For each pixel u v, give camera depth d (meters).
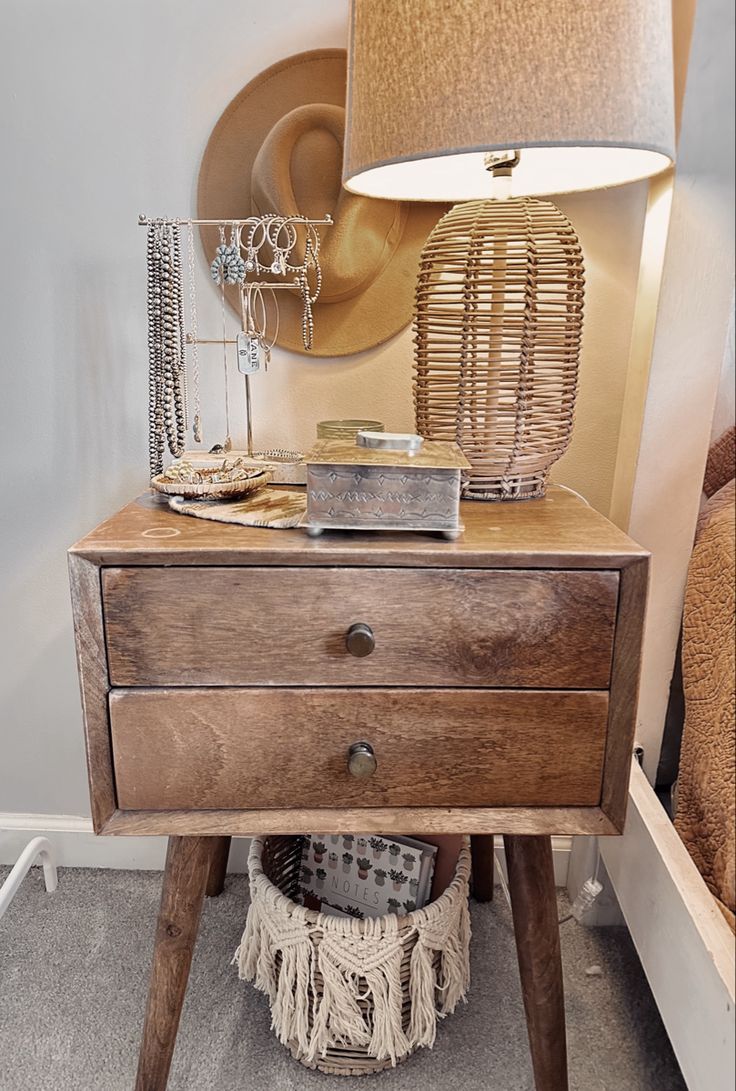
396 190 0.94
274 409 1.16
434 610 0.73
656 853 0.88
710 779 0.81
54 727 1.31
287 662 0.74
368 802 0.78
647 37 0.70
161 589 0.72
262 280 1.08
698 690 0.87
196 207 1.09
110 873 1.36
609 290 1.10
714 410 0.91
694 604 0.90
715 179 0.85
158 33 1.03
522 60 0.68
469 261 0.84
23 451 1.19
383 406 1.16
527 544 0.73
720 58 0.82
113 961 1.17
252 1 1.02
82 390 1.16
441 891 1.11
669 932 0.83
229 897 1.31
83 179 1.08
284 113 1.04
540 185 0.95
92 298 1.12
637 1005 1.10
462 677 0.74
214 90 1.05
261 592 0.72
